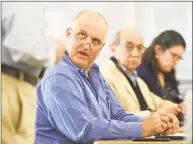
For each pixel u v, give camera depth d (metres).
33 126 1.92
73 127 2.32
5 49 1.80
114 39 3.88
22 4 1.87
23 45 1.82
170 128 2.44
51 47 1.99
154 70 4.01
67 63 2.47
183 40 4.36
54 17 4.22
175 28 4.94
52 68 2.38
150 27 4.91
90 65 2.61
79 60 2.51
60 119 2.33
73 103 2.33
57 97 2.33
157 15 4.93
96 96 2.60
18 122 1.84
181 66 4.63
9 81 1.81
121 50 3.83
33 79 1.89
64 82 2.36
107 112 2.65
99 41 2.66
